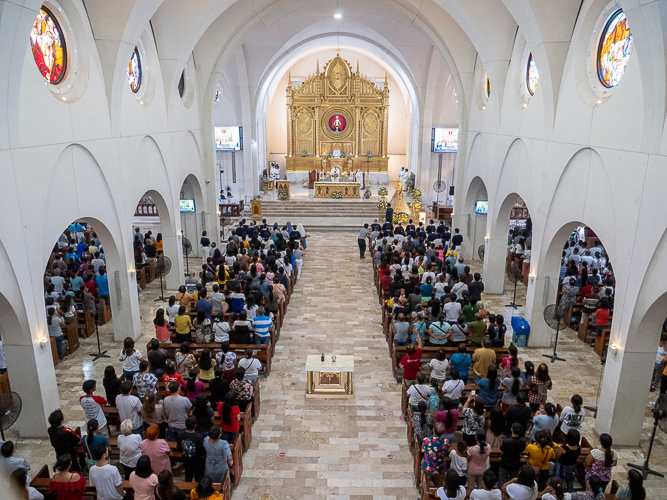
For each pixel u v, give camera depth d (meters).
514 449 6.77
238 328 11.27
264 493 7.91
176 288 17.28
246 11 18.30
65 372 11.57
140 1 11.22
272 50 27.86
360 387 11.08
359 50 34.44
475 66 18.84
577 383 11.30
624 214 9.02
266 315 11.69
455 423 7.80
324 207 29.38
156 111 15.16
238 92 29.16
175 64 15.62
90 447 6.79
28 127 8.90
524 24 11.98
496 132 16.30
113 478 6.23
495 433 7.36
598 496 5.96
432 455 7.16
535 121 13.20
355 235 25.50
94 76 11.36
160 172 15.58
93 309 12.73
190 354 9.25
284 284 15.29
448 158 31.03
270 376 11.52
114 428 8.86
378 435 9.41
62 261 16.03
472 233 20.80
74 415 9.87
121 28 11.34
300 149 36.75
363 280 18.45
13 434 9.45
